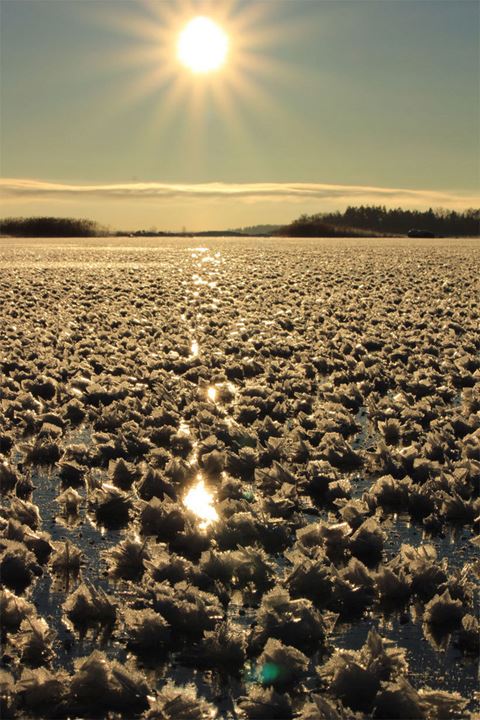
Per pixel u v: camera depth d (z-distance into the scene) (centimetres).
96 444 819
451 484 685
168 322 1753
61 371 1155
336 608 500
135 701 403
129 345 1383
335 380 1139
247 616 488
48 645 448
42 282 2736
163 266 3725
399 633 470
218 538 589
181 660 443
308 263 3884
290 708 393
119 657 445
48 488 714
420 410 938
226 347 1388
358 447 834
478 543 588
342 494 677
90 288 2580
